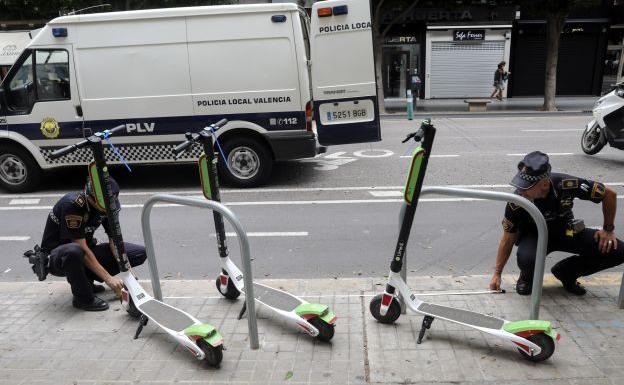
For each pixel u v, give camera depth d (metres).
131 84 7.64
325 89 7.71
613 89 9.23
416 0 17.33
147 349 3.39
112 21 7.50
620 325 3.45
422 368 3.06
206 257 5.36
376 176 8.60
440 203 6.98
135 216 6.79
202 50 7.50
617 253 3.70
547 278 4.25
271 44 7.46
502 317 3.59
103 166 3.43
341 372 3.06
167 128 7.75
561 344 3.24
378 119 7.84
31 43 7.64
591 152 9.70
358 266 5.02
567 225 3.75
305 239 5.80
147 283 4.51
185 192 7.96
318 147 8.04
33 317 3.88
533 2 16.95
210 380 3.02
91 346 3.44
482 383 2.90
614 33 22.17
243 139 7.86
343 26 7.51
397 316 3.57
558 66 22.44
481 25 21.44
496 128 13.66
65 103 7.73
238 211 6.89
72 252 3.77
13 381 3.06
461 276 4.45
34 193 8.18
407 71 22.56
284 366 3.14
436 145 11.18
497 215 6.47
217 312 3.86
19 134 7.86
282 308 3.54
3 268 5.23
